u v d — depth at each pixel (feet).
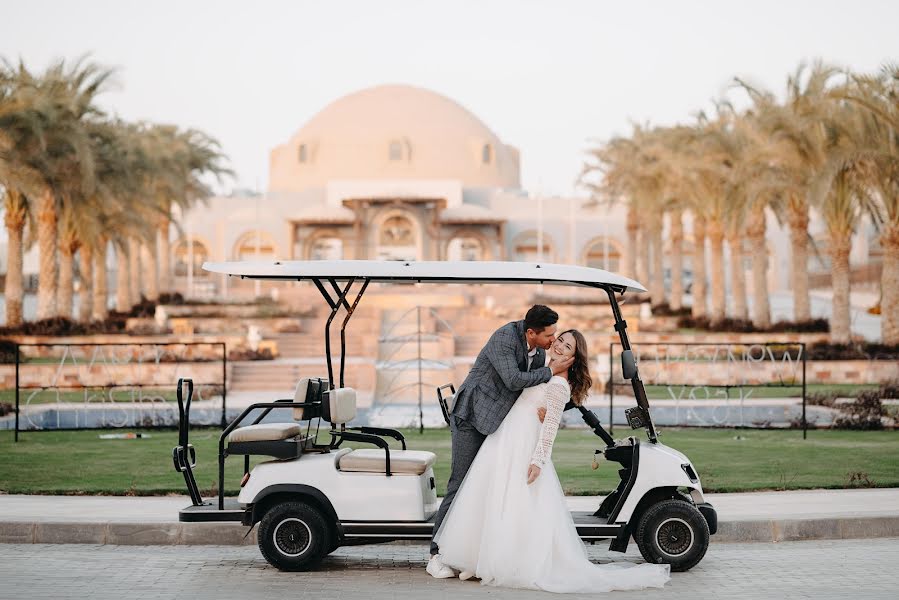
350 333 113.19
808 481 35.40
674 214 139.54
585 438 50.14
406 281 25.04
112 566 24.00
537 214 217.77
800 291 107.65
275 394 82.69
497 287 150.10
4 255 238.07
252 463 40.55
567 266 24.58
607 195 154.10
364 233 188.75
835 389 79.41
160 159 129.39
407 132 242.78
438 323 118.52
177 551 26.11
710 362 84.84
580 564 21.97
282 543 23.49
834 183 91.97
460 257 226.79
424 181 220.84
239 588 21.81
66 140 93.61
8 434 51.93
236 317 120.06
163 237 150.82
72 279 113.60
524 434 22.65
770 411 65.36
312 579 22.79
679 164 115.65
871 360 86.63
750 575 23.21
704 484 34.58
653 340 101.86
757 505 30.14
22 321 103.19
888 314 89.97
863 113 85.10
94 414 62.95
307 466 23.68
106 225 116.37
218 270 24.18
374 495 23.45
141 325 114.73
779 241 219.20
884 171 84.84
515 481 22.34
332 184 218.79
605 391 77.97
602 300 131.23
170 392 78.18
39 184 96.94
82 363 87.20
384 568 24.11
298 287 177.99
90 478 36.22
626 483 24.16
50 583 22.13
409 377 83.30
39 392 79.36
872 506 29.91
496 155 247.09
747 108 106.32
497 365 22.66
